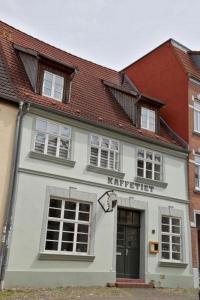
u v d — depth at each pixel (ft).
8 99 44.68
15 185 43.27
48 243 45.29
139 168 56.59
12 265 41.34
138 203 54.65
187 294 48.75
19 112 45.42
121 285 49.26
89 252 48.16
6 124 44.29
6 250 40.98
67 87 53.21
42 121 47.78
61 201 47.52
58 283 44.52
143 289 50.06
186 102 65.92
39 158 46.11
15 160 43.80
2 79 47.19
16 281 41.24
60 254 45.21
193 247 59.26
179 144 63.62
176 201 59.26
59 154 48.62
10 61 52.39
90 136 52.06
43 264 43.83
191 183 61.87
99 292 43.37
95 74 66.85
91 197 49.85
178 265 56.59
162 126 66.49
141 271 53.26
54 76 52.29
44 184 45.91
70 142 49.80
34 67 51.11
